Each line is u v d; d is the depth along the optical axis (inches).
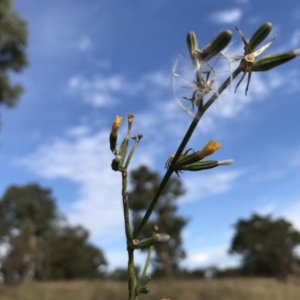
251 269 1587.1
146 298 716.0
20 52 645.9
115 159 61.4
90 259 1881.2
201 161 58.3
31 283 977.5
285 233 1552.7
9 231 1562.5
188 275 1387.8
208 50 50.2
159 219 1149.1
